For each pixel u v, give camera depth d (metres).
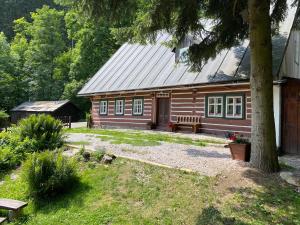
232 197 5.42
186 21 7.61
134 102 18.11
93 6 6.34
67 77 40.34
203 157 8.31
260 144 6.75
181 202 5.43
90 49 33.56
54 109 29.48
